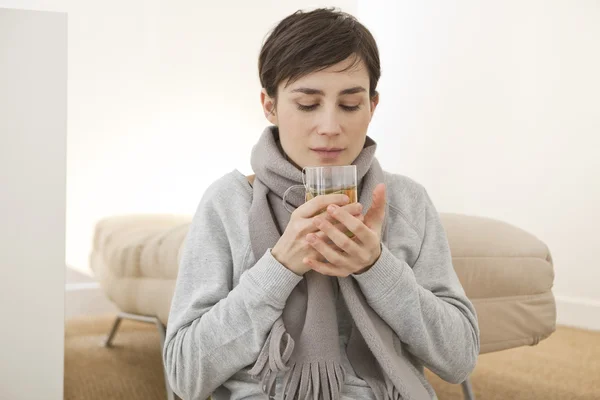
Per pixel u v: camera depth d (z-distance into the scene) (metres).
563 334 2.82
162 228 2.05
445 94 3.50
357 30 0.94
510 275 1.70
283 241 0.88
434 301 0.94
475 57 3.33
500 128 3.23
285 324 0.94
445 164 3.52
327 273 0.87
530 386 2.10
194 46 2.80
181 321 0.96
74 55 2.56
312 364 0.91
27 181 1.42
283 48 0.94
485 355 2.48
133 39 2.66
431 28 3.56
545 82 3.03
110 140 2.61
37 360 1.44
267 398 0.91
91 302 2.15
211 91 2.82
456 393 2.03
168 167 2.71
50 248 1.44
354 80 0.92
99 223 2.33
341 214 0.83
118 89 2.64
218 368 0.92
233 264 1.00
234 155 2.87
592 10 2.83
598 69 2.82
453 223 1.77
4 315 1.41
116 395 1.80
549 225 3.04
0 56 1.41
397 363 0.93
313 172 0.86
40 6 2.52
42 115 1.43
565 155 2.96
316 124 0.93
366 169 1.03
